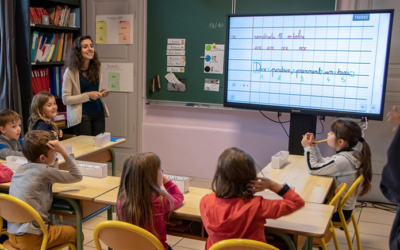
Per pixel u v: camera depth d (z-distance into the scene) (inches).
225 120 190.7
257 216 72.5
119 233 77.9
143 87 201.6
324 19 151.2
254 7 176.4
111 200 93.0
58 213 102.8
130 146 207.5
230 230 73.0
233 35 167.3
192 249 129.7
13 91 167.6
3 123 123.0
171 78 195.0
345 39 149.2
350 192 105.9
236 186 74.0
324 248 99.6
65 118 189.5
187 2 186.7
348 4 164.1
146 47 197.5
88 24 203.8
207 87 189.8
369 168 111.9
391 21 141.4
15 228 92.7
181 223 94.0
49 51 182.9
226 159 74.4
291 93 161.5
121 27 198.7
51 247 94.3
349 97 152.2
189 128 196.2
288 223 80.7
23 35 168.2
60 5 193.2
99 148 138.9
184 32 189.5
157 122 202.2
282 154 132.8
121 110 205.8
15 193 93.2
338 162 113.3
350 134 114.3
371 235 141.2
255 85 167.5
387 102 162.7
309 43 154.9
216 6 182.2
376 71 146.6
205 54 187.5
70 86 157.4
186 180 98.3
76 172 98.0
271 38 161.0
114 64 202.8
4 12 162.2
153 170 82.4
